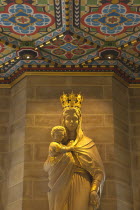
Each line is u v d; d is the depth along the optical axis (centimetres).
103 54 1240
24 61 1295
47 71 1321
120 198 1208
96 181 1106
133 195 1251
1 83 1369
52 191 1094
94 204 1074
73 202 1076
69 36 1181
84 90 1308
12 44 1202
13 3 1042
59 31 1152
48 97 1297
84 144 1152
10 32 1160
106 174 1215
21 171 1222
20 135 1269
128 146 1302
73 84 1312
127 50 1250
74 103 1212
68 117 1182
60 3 1041
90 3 1043
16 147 1268
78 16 1090
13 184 1234
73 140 1173
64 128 1166
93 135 1259
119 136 1280
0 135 1309
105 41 1195
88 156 1127
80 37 1172
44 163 1159
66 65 1317
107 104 1294
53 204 1087
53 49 1246
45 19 1105
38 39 1191
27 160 1227
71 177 1099
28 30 1152
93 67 1320
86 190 1091
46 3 1043
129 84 1373
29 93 1298
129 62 1298
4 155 1287
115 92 1320
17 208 1191
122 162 1258
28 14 1086
